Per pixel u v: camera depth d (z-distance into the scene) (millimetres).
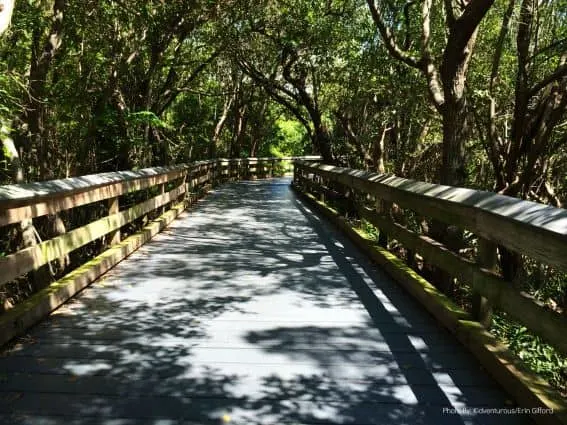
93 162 10188
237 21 11727
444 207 3701
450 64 5652
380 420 2387
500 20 8453
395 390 2656
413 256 4770
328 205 9523
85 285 4410
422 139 10547
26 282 5516
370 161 10961
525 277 6605
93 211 9086
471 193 3295
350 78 10875
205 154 21719
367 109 12562
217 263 5387
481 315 3238
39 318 3561
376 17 6672
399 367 2916
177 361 2969
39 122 7113
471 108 7562
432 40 8945
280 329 3486
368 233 6875
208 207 10445
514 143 6230
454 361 2994
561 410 2164
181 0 9359
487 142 7523
